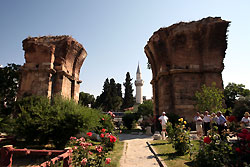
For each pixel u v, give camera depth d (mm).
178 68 15688
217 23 15023
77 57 17266
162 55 16594
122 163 5918
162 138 10602
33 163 6047
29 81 13945
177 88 15094
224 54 15570
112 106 49875
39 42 14734
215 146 4078
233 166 3586
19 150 4867
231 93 28359
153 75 19359
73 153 4625
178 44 15883
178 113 14578
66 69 15609
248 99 21531
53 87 14258
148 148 8375
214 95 12859
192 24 15742
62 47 15547
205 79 15031
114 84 53938
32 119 7527
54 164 3605
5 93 16609
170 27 16531
